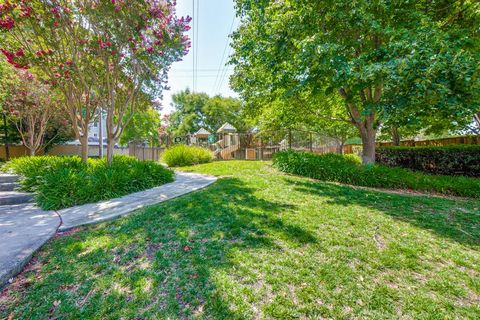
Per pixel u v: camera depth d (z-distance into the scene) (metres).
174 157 10.12
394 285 1.75
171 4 5.38
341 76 5.03
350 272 1.89
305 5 5.38
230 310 1.47
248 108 9.37
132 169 5.31
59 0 4.48
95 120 8.55
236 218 2.96
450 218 3.22
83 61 5.11
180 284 1.73
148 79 5.84
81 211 3.44
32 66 4.85
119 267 1.95
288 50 6.15
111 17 4.66
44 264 2.01
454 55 4.23
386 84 4.72
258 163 9.48
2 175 5.21
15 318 1.42
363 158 7.00
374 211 3.41
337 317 1.43
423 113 4.98
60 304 1.53
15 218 3.14
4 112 9.21
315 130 12.88
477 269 1.98
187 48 5.90
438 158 7.03
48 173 4.43
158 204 3.72
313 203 3.73
